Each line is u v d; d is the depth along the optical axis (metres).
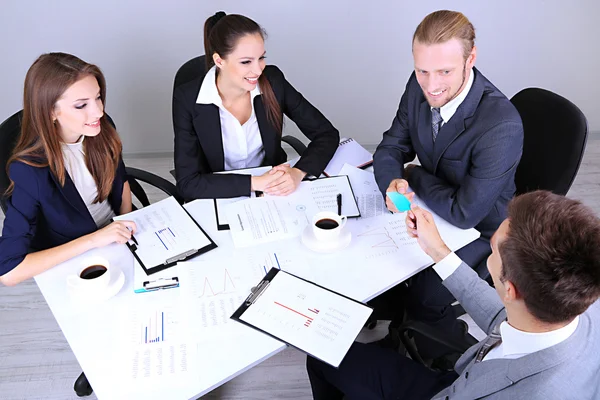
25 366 2.08
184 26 2.81
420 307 1.79
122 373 1.21
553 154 1.72
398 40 2.96
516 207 0.94
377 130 3.31
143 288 1.42
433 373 1.43
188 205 1.76
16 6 2.67
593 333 0.94
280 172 1.82
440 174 1.81
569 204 0.89
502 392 1.00
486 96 1.63
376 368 1.44
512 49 3.04
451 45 1.48
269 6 2.79
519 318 0.96
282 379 2.05
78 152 1.72
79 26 2.77
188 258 1.53
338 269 1.49
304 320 1.33
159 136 3.20
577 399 0.91
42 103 1.50
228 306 1.37
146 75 2.96
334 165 1.98
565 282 0.83
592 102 3.28
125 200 1.98
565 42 3.02
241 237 1.60
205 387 1.18
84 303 1.38
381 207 1.74
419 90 1.80
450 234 1.65
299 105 2.09
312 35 2.91
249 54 1.78
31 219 1.56
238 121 2.02
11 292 2.38
